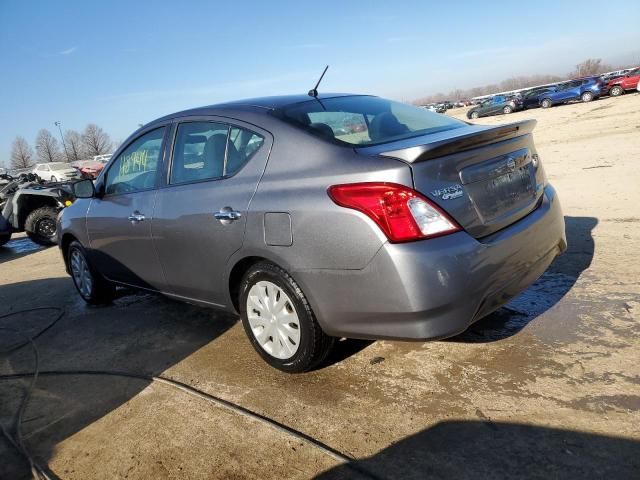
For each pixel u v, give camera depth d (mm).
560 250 3268
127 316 4590
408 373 2938
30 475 2521
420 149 2406
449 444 2311
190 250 3400
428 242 2408
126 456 2555
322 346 2883
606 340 2990
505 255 2623
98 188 4508
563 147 12414
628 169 8164
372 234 2451
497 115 35406
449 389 2725
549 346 3010
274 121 3057
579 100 32406
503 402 2553
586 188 7293
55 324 4648
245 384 3078
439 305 2406
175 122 3730
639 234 4852
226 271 3197
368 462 2275
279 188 2836
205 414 2820
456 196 2518
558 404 2479
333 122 3068
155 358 3631
